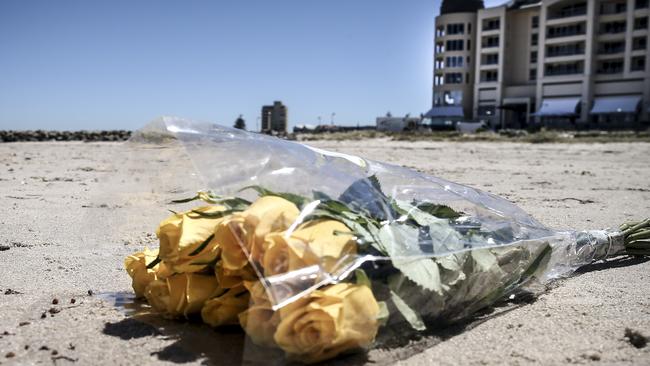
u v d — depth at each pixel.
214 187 2.03
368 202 2.16
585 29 57.09
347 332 1.80
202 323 2.25
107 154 14.24
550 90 59.53
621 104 55.16
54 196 6.43
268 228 1.87
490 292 2.40
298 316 1.76
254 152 2.14
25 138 22.91
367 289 1.87
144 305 2.47
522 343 2.14
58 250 3.63
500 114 63.19
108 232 2.57
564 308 2.54
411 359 1.99
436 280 2.08
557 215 5.27
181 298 2.18
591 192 7.23
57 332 2.21
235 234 1.87
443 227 2.29
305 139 28.45
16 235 4.12
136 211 2.48
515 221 2.71
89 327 2.25
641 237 3.28
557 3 58.22
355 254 1.94
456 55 66.06
